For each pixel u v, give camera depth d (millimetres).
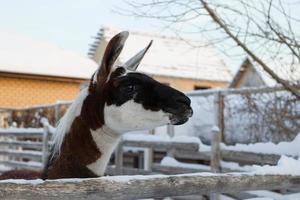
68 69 20297
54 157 3342
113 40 3146
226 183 3051
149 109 3098
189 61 23312
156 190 2650
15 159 13422
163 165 7004
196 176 2900
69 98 20375
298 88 4535
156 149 7734
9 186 2107
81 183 2332
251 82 16359
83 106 3254
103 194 2414
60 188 2254
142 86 3139
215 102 6430
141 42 23688
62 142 3295
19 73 19281
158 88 3143
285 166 3521
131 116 3111
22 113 13500
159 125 3160
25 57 20547
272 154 4922
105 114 3176
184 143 6316
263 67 4441
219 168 5754
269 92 5578
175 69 22281
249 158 5273
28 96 19656
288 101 5352
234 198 5367
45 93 19953
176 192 2756
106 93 3180
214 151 5781
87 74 20328
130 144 7281
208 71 22938
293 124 5305
